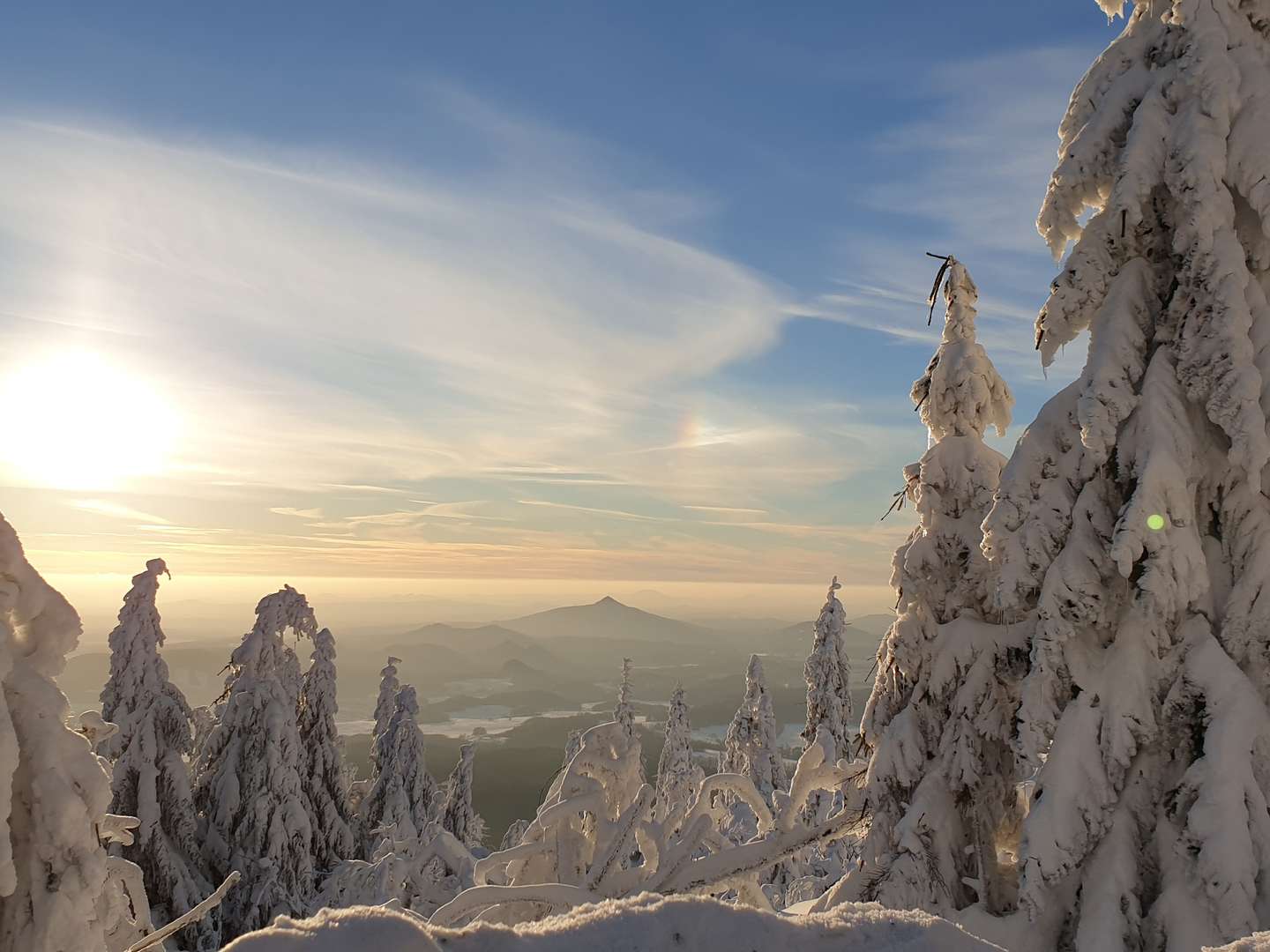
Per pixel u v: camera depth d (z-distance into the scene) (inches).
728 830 1067.9
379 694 1702.8
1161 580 347.9
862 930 128.0
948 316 524.7
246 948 99.9
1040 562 386.9
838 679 1266.0
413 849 357.7
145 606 1165.1
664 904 123.9
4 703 202.8
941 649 457.4
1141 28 424.8
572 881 312.2
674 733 1694.1
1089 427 369.4
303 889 1178.6
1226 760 322.3
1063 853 343.6
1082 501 387.2
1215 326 355.3
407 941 104.0
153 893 1077.1
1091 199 419.2
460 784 1672.0
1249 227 379.9
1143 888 340.2
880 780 454.9
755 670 1494.8
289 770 1214.3
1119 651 364.5
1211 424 376.8
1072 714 361.4
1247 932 297.3
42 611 220.4
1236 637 348.5
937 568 475.5
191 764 1321.4
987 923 372.8
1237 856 306.7
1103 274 397.7
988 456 489.7
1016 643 442.6
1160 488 352.8
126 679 1131.9
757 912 125.8
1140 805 350.9
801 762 329.4
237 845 1167.6
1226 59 371.2
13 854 205.6
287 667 1378.0
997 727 437.1
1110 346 379.9
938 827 428.8
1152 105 387.2
